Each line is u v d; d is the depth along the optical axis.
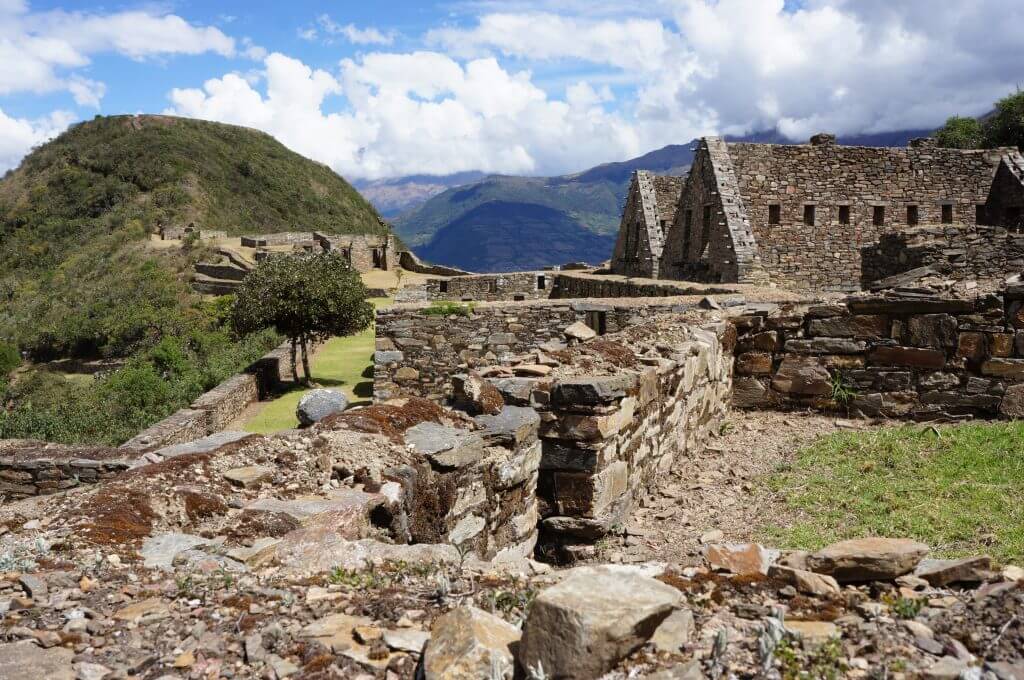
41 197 121.81
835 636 3.07
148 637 3.35
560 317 17.09
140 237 105.75
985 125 37.72
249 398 21.78
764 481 7.67
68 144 131.25
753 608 3.40
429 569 4.18
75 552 4.29
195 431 16.20
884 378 9.75
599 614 2.85
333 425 6.20
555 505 6.64
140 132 135.25
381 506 5.24
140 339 60.22
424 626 3.41
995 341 9.23
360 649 3.20
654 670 2.83
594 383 6.44
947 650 2.94
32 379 51.53
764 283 21.17
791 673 2.79
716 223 22.72
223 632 3.40
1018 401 9.08
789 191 23.73
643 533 6.64
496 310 17.16
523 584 3.94
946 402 9.45
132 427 19.53
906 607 3.29
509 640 3.05
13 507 5.34
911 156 24.30
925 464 7.64
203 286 69.38
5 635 3.31
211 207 122.69
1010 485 6.80
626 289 23.22
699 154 24.47
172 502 4.96
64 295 78.62
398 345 17.22
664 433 8.02
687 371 8.61
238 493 5.21
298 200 138.75
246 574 4.11
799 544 5.97
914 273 12.88
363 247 68.56
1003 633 3.01
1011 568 3.71
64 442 18.64
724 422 9.99
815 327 10.11
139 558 4.30
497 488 6.09
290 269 25.12
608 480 6.66
